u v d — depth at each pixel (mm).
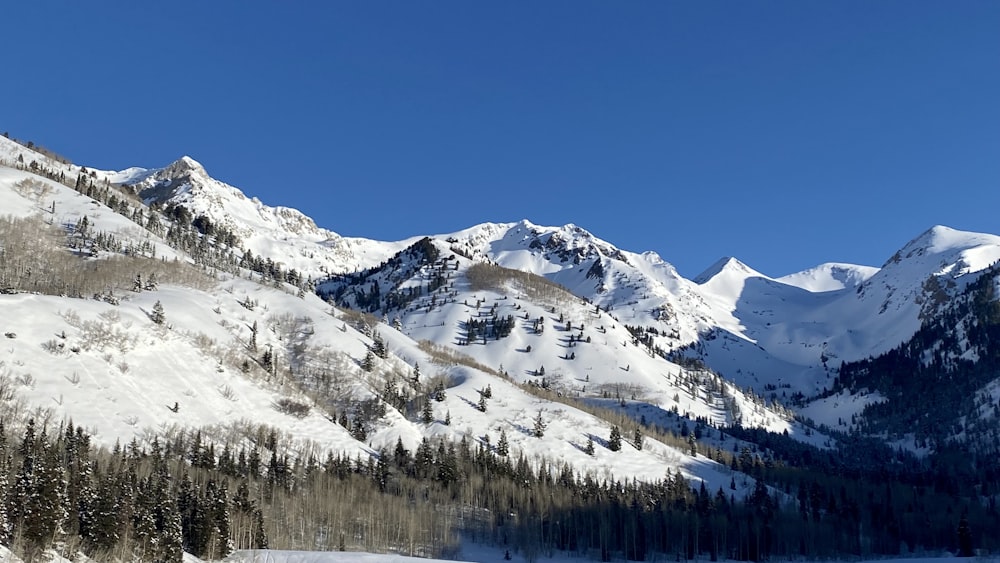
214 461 156750
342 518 145625
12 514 85250
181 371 191875
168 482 125438
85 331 182000
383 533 148125
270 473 157125
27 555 82000
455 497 184625
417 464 193750
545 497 184375
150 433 160750
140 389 175000
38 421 141750
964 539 191250
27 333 170500
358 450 199125
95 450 137750
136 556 98938
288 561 116375
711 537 185125
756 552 184750
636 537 178875
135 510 103500
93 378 167625
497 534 171250
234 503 129000
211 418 181375
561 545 176500
